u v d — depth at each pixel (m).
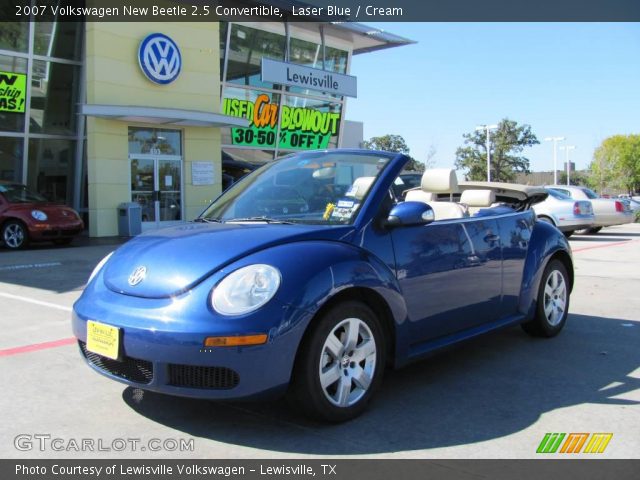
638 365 4.57
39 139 17.83
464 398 3.84
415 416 3.54
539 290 5.15
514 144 49.94
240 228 3.72
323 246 3.44
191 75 17.98
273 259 3.24
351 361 3.45
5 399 3.82
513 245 4.83
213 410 3.62
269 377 3.05
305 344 3.21
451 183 4.81
